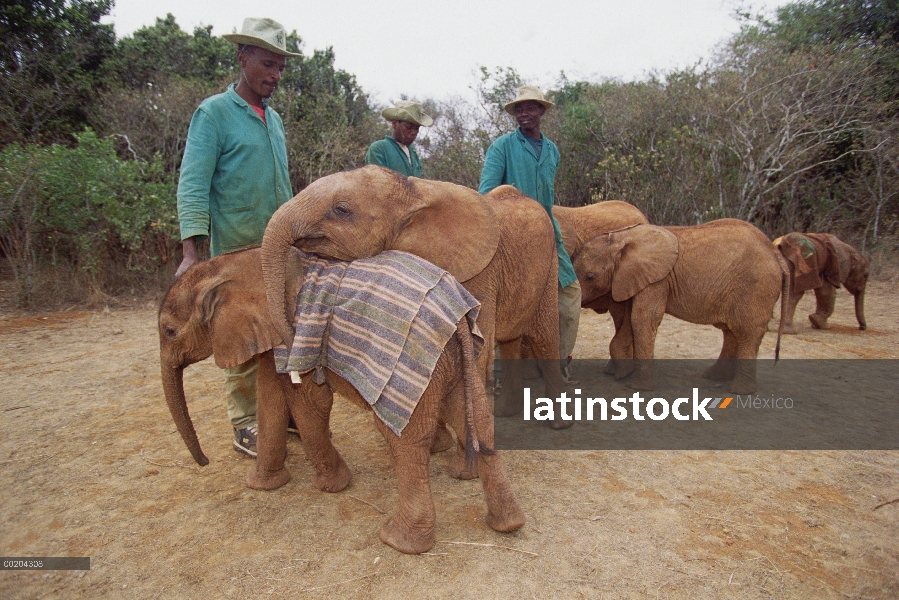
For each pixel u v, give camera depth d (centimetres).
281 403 343
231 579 277
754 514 333
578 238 610
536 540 306
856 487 366
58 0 1325
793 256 741
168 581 277
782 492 359
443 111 1541
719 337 742
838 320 845
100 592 270
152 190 982
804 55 1255
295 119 1432
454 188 334
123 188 952
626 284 532
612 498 350
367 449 423
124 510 338
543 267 411
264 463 355
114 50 1459
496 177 492
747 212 1187
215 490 360
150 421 470
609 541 305
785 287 529
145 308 902
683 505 342
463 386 292
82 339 720
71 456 406
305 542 306
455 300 281
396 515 302
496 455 308
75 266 977
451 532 313
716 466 394
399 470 294
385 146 547
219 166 385
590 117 1362
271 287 293
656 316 536
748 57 1291
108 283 978
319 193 297
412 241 320
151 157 1277
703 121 1234
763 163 1146
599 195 1185
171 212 980
